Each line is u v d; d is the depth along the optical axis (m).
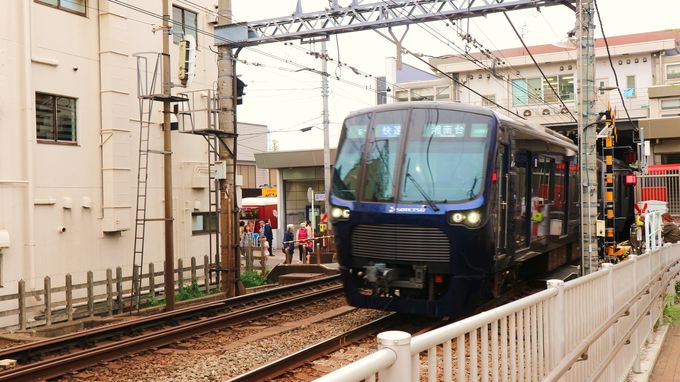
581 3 13.02
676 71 37.28
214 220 20.34
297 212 37.47
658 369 8.23
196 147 19.45
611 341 6.96
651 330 9.44
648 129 32.66
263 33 16.39
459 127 9.98
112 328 10.43
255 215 38.84
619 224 20.03
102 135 16.44
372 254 9.97
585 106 13.11
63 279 15.34
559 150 13.91
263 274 20.92
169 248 14.52
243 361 8.79
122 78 16.72
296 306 13.41
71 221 15.62
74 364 8.34
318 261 21.83
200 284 18.73
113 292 15.43
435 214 9.52
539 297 4.75
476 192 9.56
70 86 15.71
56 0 15.45
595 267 13.06
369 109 10.75
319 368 8.08
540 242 12.44
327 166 27.48
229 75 17.02
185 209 18.97
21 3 14.40
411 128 10.20
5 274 13.96
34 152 14.75
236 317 11.62
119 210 16.47
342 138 10.77
